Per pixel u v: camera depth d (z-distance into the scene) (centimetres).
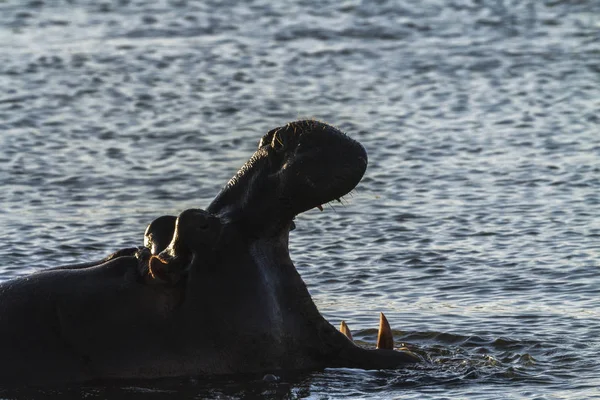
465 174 6450
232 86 9312
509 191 6053
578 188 6069
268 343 3108
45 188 6238
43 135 7631
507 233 5262
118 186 6291
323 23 12031
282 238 3136
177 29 11838
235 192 3088
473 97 8744
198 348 3081
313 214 5675
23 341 3064
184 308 3078
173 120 8106
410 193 6062
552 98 8612
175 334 3080
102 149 7231
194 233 3023
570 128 7612
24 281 3148
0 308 3097
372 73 9750
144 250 3136
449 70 9794
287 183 2947
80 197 6044
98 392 3036
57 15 12525
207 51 10750
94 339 3073
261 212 3039
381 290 4447
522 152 6962
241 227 3078
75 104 8631
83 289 3097
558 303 4219
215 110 8438
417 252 4984
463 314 4091
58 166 6756
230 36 11481
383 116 8125
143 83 9406
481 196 5962
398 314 4109
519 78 9388
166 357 3073
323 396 3064
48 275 3156
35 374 3044
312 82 9450
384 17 12244
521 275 4600
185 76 9706
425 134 7525
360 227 5419
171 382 3058
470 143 7244
